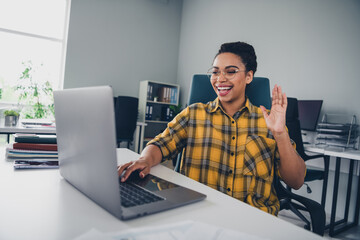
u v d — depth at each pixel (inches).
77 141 24.0
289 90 125.0
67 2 165.2
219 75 44.9
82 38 167.0
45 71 163.6
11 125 89.3
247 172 42.1
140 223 20.2
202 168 44.8
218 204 25.6
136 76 187.5
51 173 32.3
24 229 18.3
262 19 140.2
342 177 105.0
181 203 24.2
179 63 202.5
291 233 20.3
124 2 180.4
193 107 48.3
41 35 161.2
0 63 151.9
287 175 40.4
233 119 45.2
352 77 104.0
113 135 18.7
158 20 194.2
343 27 107.6
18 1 155.8
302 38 121.3
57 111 27.5
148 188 27.8
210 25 174.9
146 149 42.4
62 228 18.8
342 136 95.7
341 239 88.3
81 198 24.7
